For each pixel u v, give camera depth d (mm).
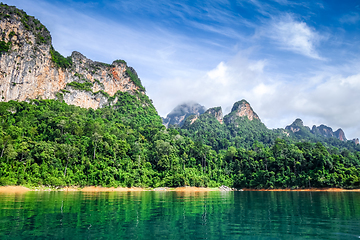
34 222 26719
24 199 49406
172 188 110438
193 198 63562
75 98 186125
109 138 116062
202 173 131125
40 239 20266
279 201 57250
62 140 105875
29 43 156375
